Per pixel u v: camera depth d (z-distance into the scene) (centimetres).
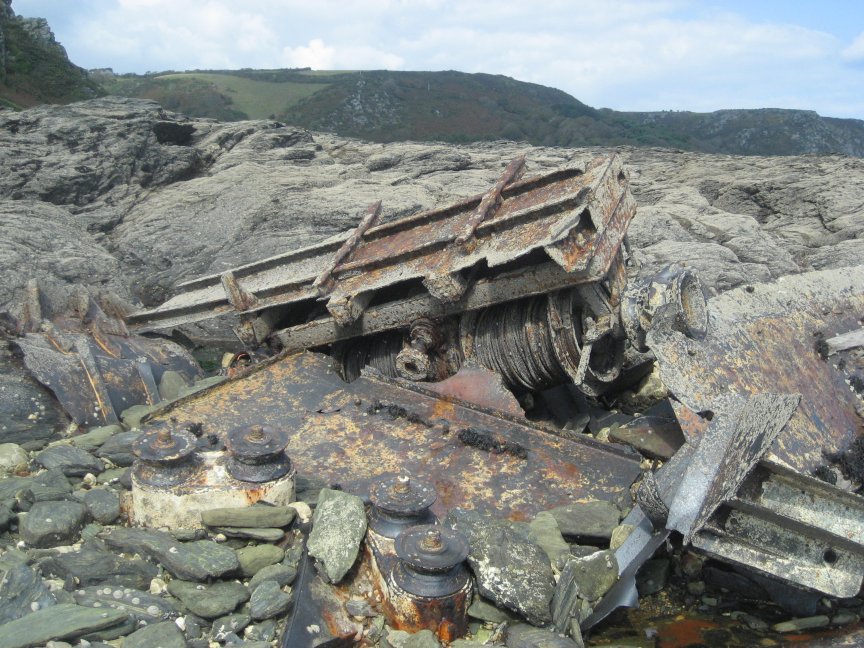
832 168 1709
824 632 465
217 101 8288
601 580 441
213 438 598
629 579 446
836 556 423
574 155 2123
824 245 1340
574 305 679
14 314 753
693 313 598
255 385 705
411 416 636
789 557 426
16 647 364
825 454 544
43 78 2941
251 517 481
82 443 615
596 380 706
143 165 1318
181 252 1106
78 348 711
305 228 1138
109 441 611
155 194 1271
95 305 820
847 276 764
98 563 448
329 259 796
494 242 648
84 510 492
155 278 1083
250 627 419
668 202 1505
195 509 486
